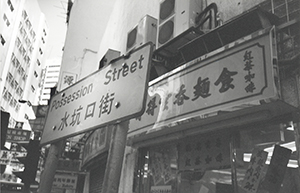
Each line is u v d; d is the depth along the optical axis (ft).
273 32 12.97
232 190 15.21
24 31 118.73
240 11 18.15
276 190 12.85
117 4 42.96
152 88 20.27
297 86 13.21
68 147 41.24
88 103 6.98
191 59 19.70
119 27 38.47
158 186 20.59
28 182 16.29
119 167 5.52
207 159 17.35
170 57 22.06
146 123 19.49
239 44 14.39
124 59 6.37
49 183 7.10
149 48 5.81
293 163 12.99
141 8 32.04
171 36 21.31
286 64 13.46
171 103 17.69
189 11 20.48
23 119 118.42
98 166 34.14
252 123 14.97
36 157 16.72
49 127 8.12
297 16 14.71
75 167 40.22
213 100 14.73
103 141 27.30
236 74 14.02
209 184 16.84
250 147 14.92
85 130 6.58
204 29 20.35
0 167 51.49
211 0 20.81
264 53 13.00
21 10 111.04
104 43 47.55
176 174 19.31
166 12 22.57
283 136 13.58
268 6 16.46
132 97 5.65
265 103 12.13
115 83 6.30
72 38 55.11
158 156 21.35
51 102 8.66
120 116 5.72
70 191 46.60
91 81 7.25
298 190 12.51
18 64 114.32
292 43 14.14
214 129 16.46
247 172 14.57
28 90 127.03
